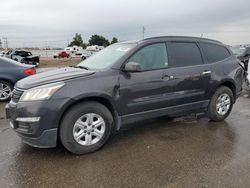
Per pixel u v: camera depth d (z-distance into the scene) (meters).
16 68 8.38
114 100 4.35
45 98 3.86
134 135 5.03
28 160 4.02
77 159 4.04
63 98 3.91
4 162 3.96
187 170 3.68
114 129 4.54
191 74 5.18
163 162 3.92
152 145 4.55
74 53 60.25
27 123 3.89
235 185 3.29
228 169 3.69
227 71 5.77
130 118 4.62
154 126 5.52
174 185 3.32
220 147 4.45
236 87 6.00
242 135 5.02
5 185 3.35
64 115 4.00
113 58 4.70
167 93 4.92
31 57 30.09
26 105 3.88
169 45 5.09
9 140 4.82
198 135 5.02
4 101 8.27
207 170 3.67
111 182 3.40
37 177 3.53
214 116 5.70
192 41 5.45
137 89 4.56
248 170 3.66
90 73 4.27
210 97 5.61
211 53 5.66
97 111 4.21
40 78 4.24
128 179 3.46
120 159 4.03
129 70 4.36
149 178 3.48
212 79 5.52
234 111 6.77
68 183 3.39
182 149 4.38
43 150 4.36
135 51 4.65
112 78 4.33
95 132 4.25
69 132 4.01
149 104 4.73
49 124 3.88
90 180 3.45
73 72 4.39
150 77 4.68
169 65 4.97
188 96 5.20
